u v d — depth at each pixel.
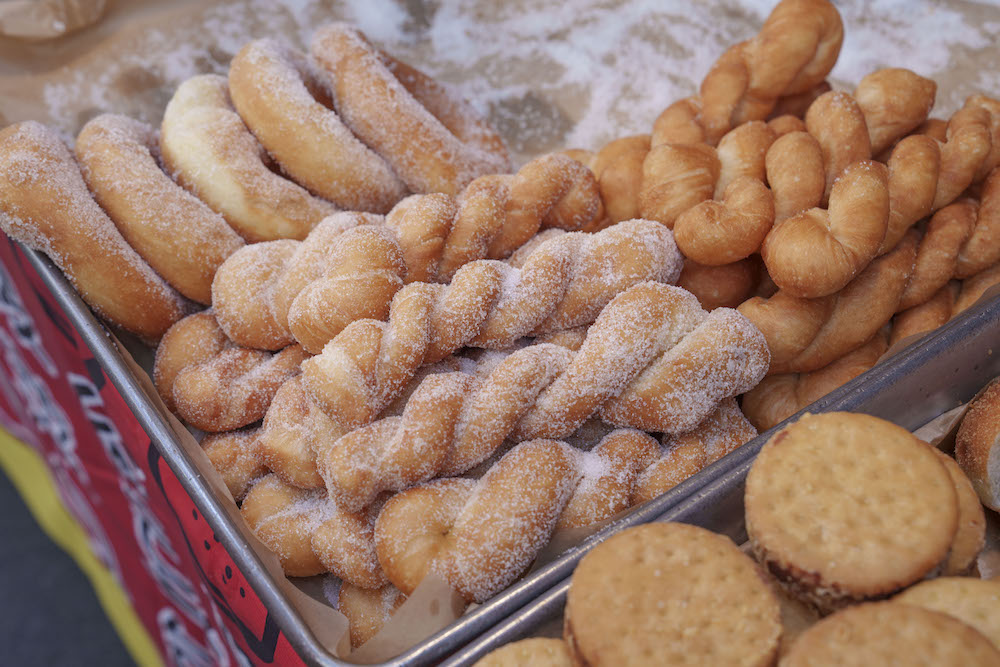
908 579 0.41
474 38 0.76
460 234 0.55
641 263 0.54
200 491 0.51
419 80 0.69
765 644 0.40
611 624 0.41
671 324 0.52
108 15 0.73
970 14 0.73
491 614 0.45
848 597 0.41
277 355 0.57
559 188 0.58
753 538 0.43
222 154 0.59
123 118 0.62
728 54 0.63
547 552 0.51
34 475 0.95
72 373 0.63
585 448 0.54
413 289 0.52
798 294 0.54
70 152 0.60
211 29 0.75
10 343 0.74
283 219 0.59
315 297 0.52
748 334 0.52
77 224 0.56
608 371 0.51
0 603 0.98
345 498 0.50
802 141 0.57
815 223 0.54
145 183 0.58
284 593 0.48
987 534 0.49
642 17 0.75
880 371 0.51
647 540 0.42
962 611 0.41
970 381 0.54
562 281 0.54
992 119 0.59
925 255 0.57
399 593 0.51
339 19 0.76
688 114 0.61
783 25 0.61
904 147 0.57
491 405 0.51
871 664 0.39
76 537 0.94
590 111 0.73
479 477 0.52
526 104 0.74
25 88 0.72
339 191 0.60
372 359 0.50
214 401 0.55
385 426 0.51
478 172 0.62
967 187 0.58
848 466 0.43
